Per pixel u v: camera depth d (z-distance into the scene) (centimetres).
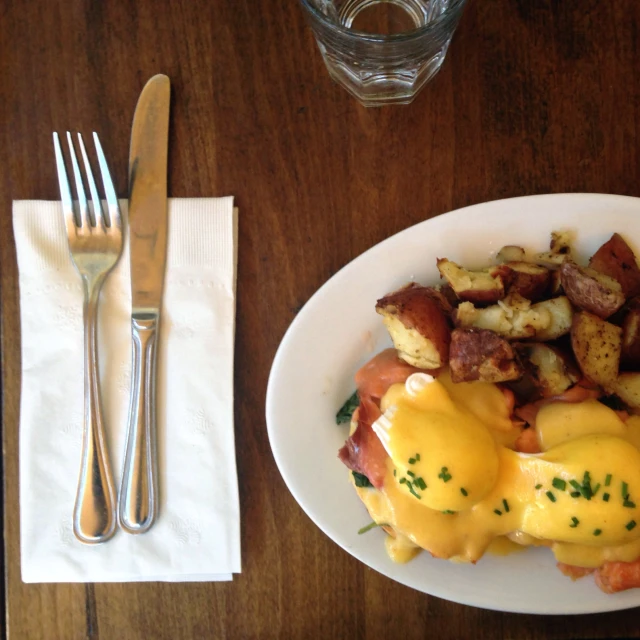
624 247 40
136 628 43
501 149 42
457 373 38
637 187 42
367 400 40
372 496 40
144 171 42
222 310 43
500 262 41
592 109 42
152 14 43
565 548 39
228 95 43
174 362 43
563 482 37
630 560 38
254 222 43
